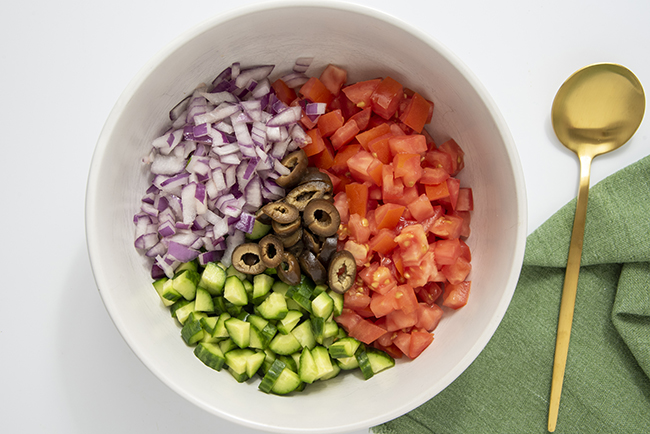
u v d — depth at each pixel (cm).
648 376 35
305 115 33
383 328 32
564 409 36
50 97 37
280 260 31
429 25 37
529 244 35
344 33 31
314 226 31
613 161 36
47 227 37
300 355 32
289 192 32
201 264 32
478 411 36
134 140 30
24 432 37
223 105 31
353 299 32
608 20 37
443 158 33
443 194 32
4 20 37
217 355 31
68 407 37
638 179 35
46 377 37
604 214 35
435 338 33
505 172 30
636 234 35
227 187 32
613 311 35
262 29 30
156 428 37
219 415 30
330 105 34
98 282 29
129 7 37
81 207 37
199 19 37
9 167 37
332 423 30
